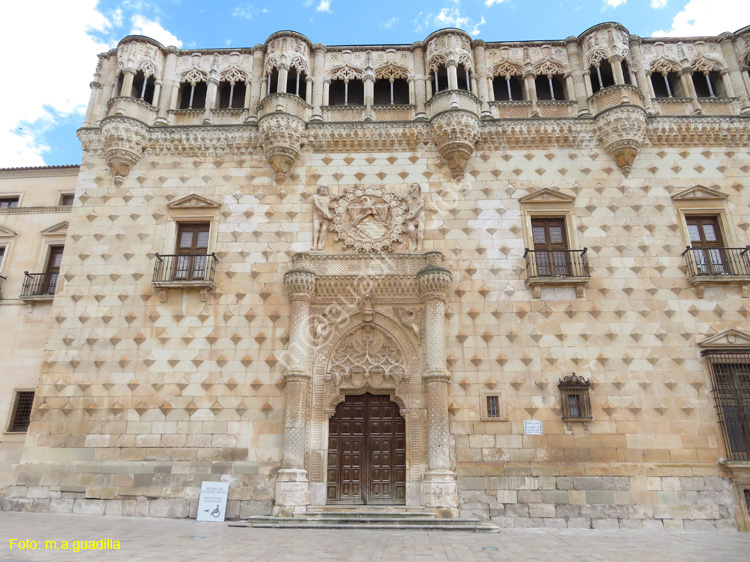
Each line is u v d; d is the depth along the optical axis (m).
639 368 19.67
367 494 19.06
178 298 21.05
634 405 19.23
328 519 16.91
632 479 18.44
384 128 23.11
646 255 21.19
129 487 18.86
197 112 24.09
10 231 25.42
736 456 18.56
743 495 18.11
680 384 19.45
